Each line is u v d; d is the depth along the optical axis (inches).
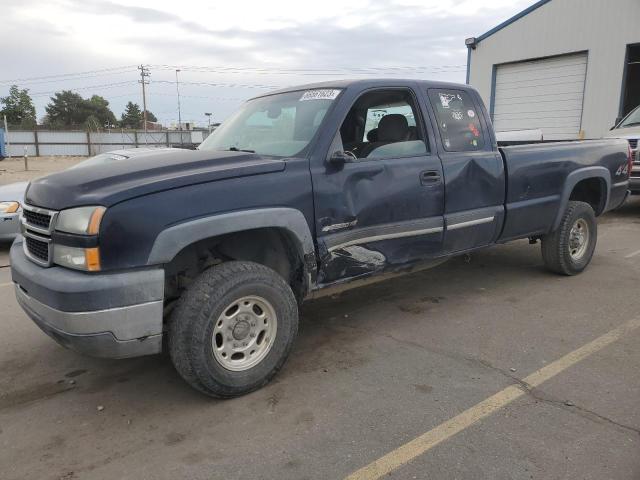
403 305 198.5
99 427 121.2
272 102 173.8
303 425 119.3
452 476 100.4
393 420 120.1
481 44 692.7
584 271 237.6
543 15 624.4
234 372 128.0
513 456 105.8
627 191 254.2
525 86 660.7
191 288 122.7
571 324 175.3
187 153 144.6
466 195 178.7
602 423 116.6
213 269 126.0
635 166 360.5
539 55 633.6
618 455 105.3
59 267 118.8
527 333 168.9
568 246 222.4
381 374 142.7
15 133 1983.3
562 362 147.3
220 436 116.0
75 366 153.7
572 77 613.0
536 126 656.4
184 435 116.8
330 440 113.2
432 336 168.2
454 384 136.3
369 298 207.5
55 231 117.3
